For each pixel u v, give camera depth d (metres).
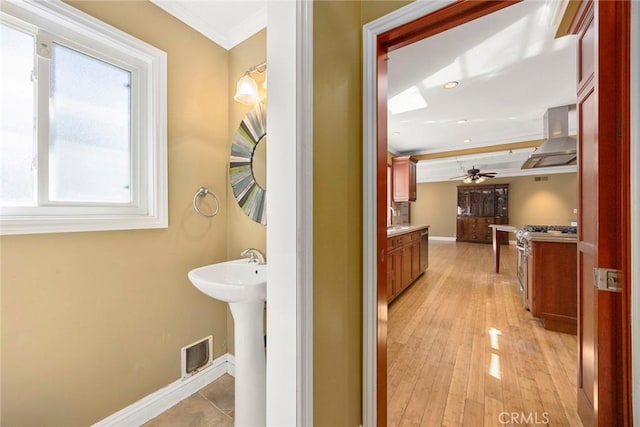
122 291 1.38
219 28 1.75
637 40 0.78
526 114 3.61
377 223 1.24
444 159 5.55
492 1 1.00
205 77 1.73
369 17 1.23
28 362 1.11
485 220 8.92
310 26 0.89
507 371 1.86
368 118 1.22
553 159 3.37
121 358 1.37
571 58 2.32
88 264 1.26
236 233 1.81
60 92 1.23
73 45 1.25
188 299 1.65
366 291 1.24
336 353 1.07
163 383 1.53
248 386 1.31
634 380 0.78
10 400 1.07
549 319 2.49
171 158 1.56
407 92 2.96
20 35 1.12
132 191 1.47
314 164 0.92
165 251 1.54
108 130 1.38
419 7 1.10
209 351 1.75
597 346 0.89
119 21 1.35
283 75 0.87
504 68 2.48
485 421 1.42
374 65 1.21
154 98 1.49
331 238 1.03
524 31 1.96
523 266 3.16
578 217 1.34
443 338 2.35
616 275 0.85
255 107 1.68
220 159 1.82
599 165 0.87
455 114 3.63
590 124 1.18
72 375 1.22
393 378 1.79
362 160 1.24
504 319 2.75
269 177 0.91
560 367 1.90
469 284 4.01
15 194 1.11
